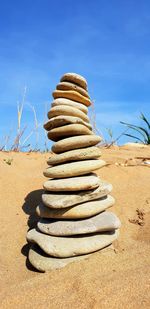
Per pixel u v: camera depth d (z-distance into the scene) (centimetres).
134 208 65
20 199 66
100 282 40
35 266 46
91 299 37
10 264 49
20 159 82
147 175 79
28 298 39
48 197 51
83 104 58
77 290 39
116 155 91
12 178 71
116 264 45
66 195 50
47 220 52
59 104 55
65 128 53
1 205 63
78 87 56
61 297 38
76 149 53
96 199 52
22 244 54
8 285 43
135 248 51
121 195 69
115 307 36
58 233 48
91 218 50
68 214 49
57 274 44
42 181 72
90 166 52
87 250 47
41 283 42
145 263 45
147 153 97
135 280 40
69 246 46
